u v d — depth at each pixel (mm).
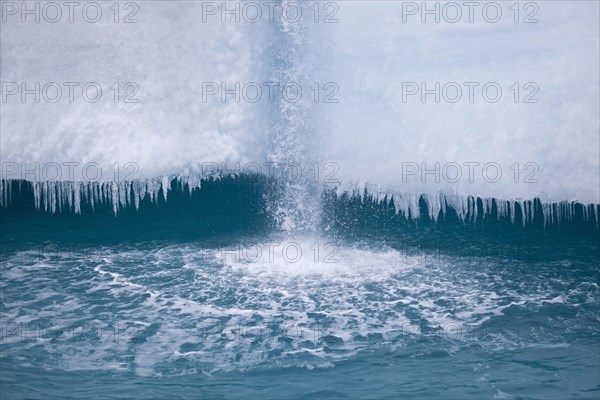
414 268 18594
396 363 13812
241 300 16906
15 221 22000
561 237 20297
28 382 12992
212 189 23172
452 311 16109
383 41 21172
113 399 12352
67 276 18266
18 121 20797
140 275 18359
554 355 13984
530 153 19312
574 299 16578
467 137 19688
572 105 19484
